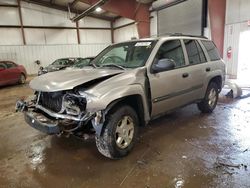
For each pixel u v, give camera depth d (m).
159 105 3.10
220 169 2.46
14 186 2.29
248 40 8.40
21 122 4.46
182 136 3.40
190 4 10.77
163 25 12.83
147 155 2.83
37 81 2.84
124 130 2.72
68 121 2.45
